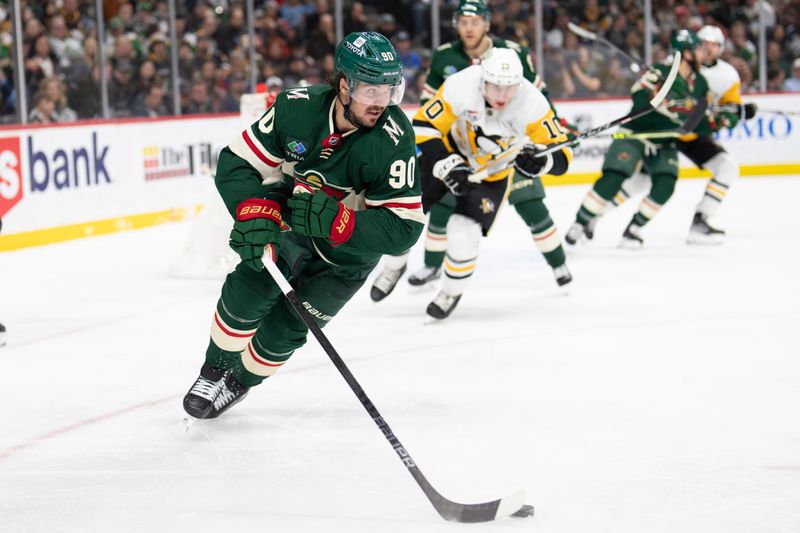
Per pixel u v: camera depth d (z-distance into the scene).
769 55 16.34
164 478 3.87
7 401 5.02
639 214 9.81
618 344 6.03
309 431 4.43
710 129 9.70
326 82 3.80
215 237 8.67
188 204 12.76
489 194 6.40
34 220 10.58
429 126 6.28
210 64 13.68
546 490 3.68
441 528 3.33
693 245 10.11
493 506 3.32
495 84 5.96
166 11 13.19
